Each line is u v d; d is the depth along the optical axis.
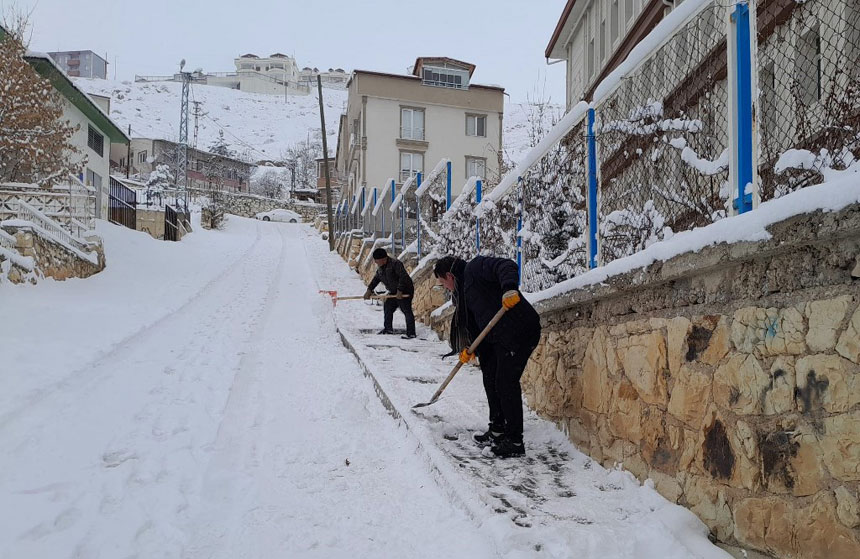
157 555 3.06
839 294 2.30
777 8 2.83
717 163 3.09
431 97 32.81
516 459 4.21
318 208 52.28
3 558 2.96
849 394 2.25
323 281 17.00
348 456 4.46
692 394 3.11
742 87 2.89
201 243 26.92
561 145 5.21
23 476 3.95
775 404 2.58
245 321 10.88
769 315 2.62
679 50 3.45
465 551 2.98
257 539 3.24
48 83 14.77
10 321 8.59
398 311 11.57
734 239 2.68
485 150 33.38
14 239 11.33
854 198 2.13
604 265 4.25
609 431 3.93
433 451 4.16
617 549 2.89
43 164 14.28
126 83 117.69
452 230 9.08
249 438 4.88
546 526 3.06
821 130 2.74
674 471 3.25
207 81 137.88
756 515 2.67
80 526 3.33
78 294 11.73
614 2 14.80
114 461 4.32
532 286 5.90
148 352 7.97
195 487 3.92
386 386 5.84
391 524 3.38
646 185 3.83
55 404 5.51
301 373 7.03
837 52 2.73
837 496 2.29
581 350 4.36
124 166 54.47
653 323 3.47
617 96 4.21
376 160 32.00
